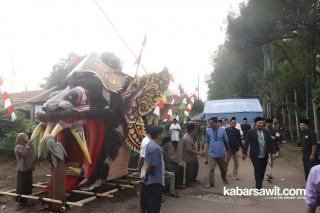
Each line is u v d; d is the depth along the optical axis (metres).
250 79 36.31
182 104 19.47
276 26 19.73
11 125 14.91
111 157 10.05
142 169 6.48
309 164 9.93
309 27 18.61
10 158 14.32
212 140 10.95
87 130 9.34
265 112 40.03
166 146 10.02
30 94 31.67
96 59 10.16
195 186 10.99
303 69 22.53
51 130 8.83
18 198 8.77
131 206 8.72
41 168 13.61
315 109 22.25
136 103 10.48
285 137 32.53
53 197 8.23
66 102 8.79
